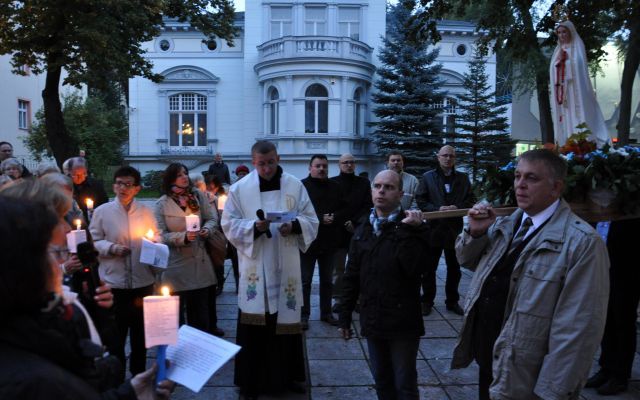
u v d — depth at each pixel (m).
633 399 3.81
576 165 3.15
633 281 3.81
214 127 26.16
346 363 4.63
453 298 6.08
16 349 1.22
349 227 5.76
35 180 1.88
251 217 3.89
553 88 4.44
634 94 18.62
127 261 3.87
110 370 1.70
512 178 3.32
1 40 14.24
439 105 26.05
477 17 11.66
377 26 25.36
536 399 2.23
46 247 1.27
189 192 4.57
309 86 24.41
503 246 2.56
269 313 3.85
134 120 26.19
